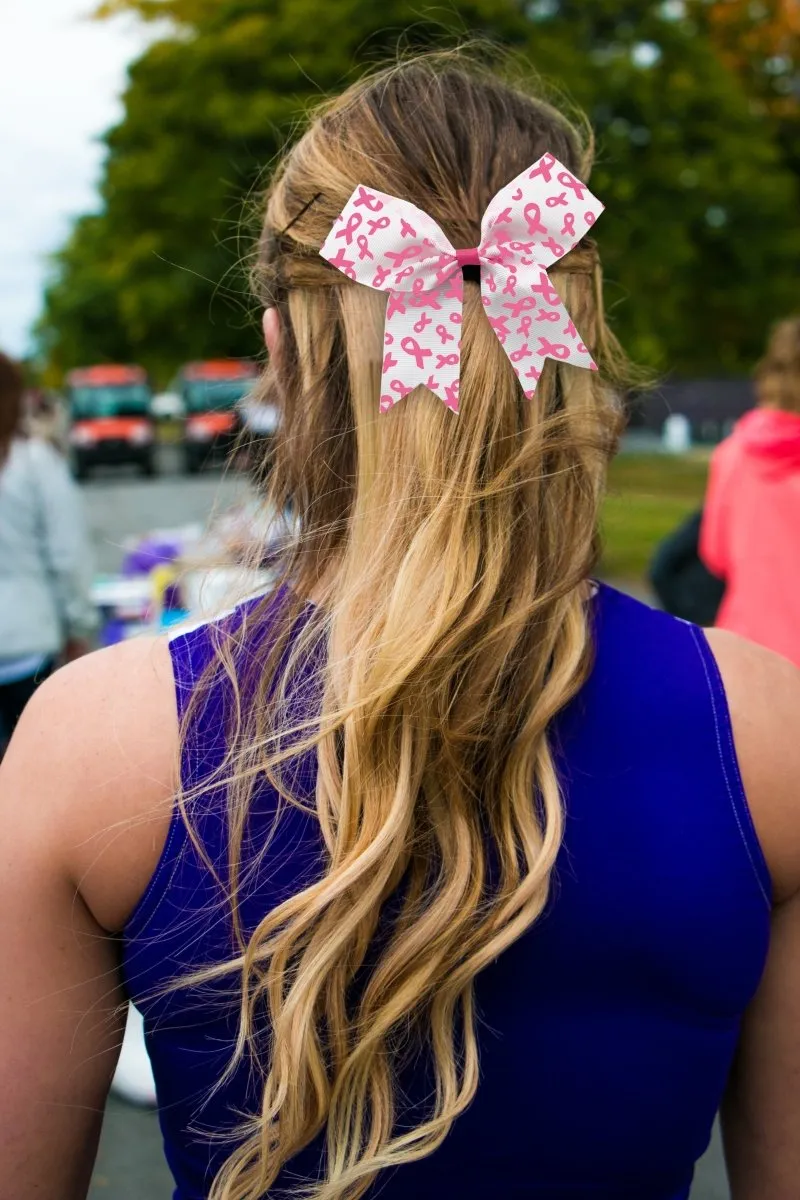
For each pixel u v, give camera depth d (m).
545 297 0.75
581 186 0.76
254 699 0.73
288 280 0.81
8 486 2.68
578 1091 0.74
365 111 0.82
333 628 0.74
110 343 30.42
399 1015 0.69
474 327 0.76
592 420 0.80
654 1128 0.75
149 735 0.73
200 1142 0.76
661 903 0.72
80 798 0.72
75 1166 0.78
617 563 7.74
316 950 0.70
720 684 0.76
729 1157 0.91
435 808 0.72
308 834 0.72
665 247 13.70
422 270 0.75
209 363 19.67
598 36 14.91
